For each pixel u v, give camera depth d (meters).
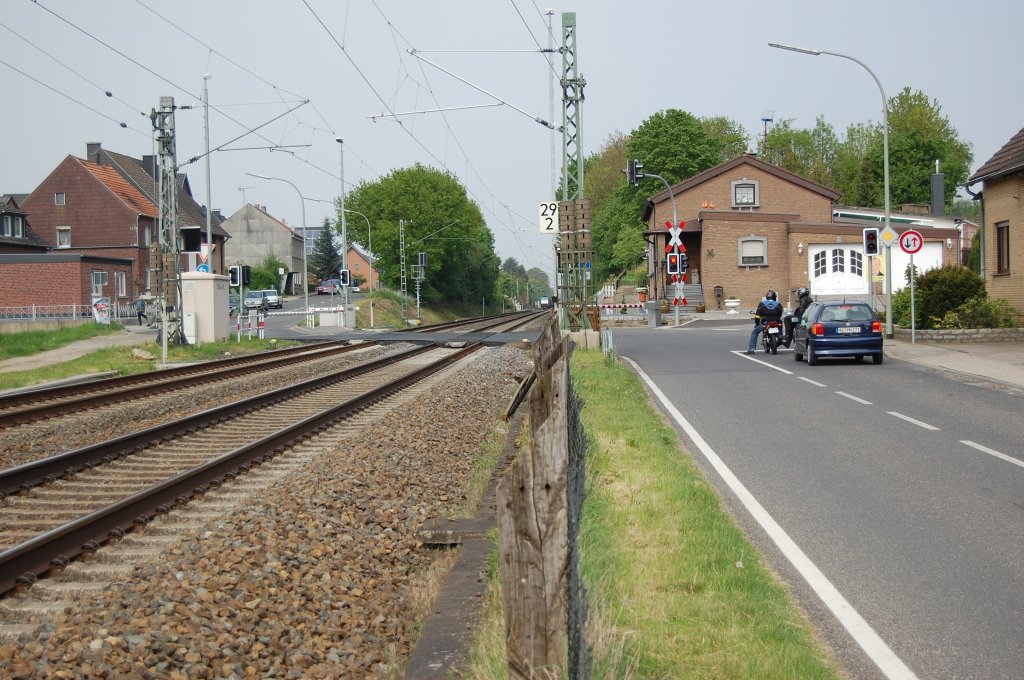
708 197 62.81
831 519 8.52
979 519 8.41
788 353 27.53
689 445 12.47
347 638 6.34
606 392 16.98
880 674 5.11
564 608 3.98
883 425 13.75
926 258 55.12
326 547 8.04
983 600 6.29
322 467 10.97
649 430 12.68
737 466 11.01
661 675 4.93
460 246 105.19
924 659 5.32
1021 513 8.60
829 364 23.41
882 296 52.72
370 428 14.14
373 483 10.40
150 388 20.08
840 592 6.50
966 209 112.75
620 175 119.19
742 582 6.48
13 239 71.62
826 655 5.39
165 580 6.79
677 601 6.09
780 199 62.66
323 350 33.94
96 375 24.91
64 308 62.59
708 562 6.92
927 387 18.14
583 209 28.34
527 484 3.90
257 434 14.33
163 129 32.59
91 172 75.06
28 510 9.49
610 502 8.70
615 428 12.85
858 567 7.08
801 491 9.66
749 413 15.25
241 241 127.56
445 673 5.07
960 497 9.26
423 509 9.69
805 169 110.69
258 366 26.41
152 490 9.17
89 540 7.90
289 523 8.52
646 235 70.62
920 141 95.94
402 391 20.20
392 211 100.75
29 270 64.25
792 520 8.51
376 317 71.62
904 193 95.50
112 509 8.40
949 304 29.12
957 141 101.50
